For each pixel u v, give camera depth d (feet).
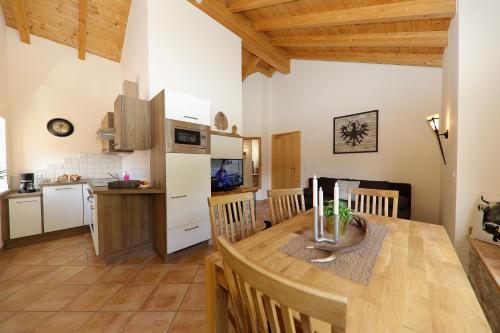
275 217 6.30
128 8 11.26
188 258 8.61
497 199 5.88
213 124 11.83
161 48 9.47
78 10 10.78
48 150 12.03
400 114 12.80
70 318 5.37
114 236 8.32
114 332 4.94
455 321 2.04
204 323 5.21
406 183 12.48
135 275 7.36
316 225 3.93
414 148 12.32
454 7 7.06
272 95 20.07
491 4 6.14
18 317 5.41
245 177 20.47
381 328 1.96
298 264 3.17
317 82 16.93
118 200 8.43
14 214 9.78
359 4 8.99
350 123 15.03
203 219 9.41
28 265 8.09
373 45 10.90
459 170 6.53
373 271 2.96
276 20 12.01
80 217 11.70
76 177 12.26
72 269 7.76
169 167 8.14
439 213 11.32
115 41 12.78
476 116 6.31
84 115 13.01
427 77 11.83
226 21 12.08
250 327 2.40
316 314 1.47
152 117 8.87
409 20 8.95
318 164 17.03
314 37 12.64
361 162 14.55
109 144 11.19
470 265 6.18
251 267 1.86
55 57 12.16
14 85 11.09
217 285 3.38
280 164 19.81
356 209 7.12
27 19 10.83
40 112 11.79
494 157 6.16
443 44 9.16
